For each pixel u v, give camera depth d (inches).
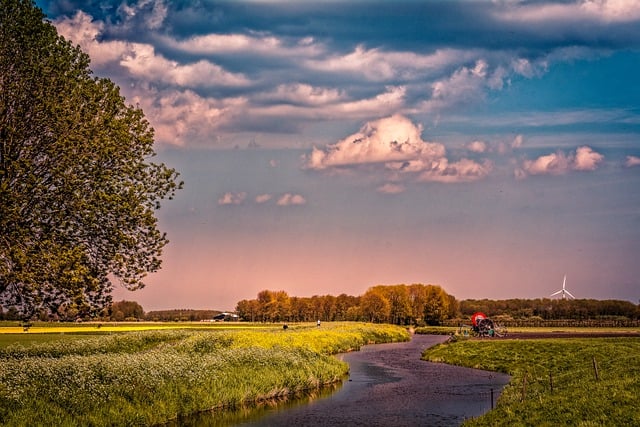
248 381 1254.9
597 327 4227.4
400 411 1155.9
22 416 766.5
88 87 1058.1
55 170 947.3
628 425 713.0
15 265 871.1
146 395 993.5
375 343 3444.9
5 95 988.6
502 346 2172.7
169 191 1126.4
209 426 979.3
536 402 952.3
